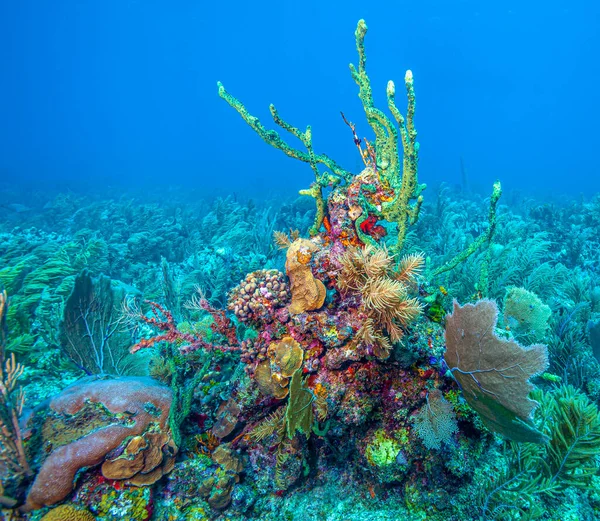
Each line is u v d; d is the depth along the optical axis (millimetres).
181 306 6184
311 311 2787
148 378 3258
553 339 4781
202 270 7758
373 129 3096
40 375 4285
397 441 2838
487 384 2266
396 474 2787
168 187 46625
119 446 2549
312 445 3115
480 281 3459
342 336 2637
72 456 2404
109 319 4328
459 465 2719
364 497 2990
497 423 2355
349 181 3260
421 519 2766
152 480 2627
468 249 3324
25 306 5633
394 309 2467
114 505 2463
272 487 2918
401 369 2877
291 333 2807
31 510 2355
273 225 12734
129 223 16062
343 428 2906
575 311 4980
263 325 2926
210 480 2715
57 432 2600
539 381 4562
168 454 2766
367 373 2820
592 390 4238
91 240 9414
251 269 7645
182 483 2748
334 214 3145
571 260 10430
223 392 3154
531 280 6777
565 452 2795
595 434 2662
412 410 2855
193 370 3525
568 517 2766
